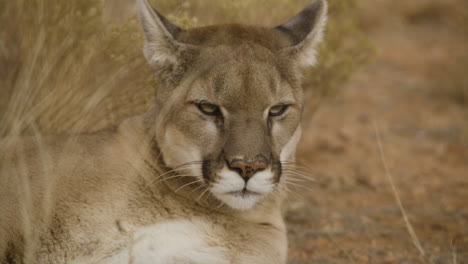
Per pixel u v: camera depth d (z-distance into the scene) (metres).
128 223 9.43
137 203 9.62
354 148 20.11
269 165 9.61
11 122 11.01
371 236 13.84
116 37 11.97
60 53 12.02
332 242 13.47
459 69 26.52
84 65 11.99
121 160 9.87
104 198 9.45
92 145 10.04
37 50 11.32
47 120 11.71
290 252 12.87
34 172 9.57
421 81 27.45
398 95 25.73
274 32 10.96
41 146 9.67
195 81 9.78
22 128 10.91
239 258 9.72
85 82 12.14
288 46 10.64
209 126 9.73
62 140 10.23
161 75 10.28
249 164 9.38
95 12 12.34
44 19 12.15
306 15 11.38
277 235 10.38
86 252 9.20
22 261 9.11
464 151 20.03
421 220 14.85
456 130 21.84
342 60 16.53
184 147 9.85
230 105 9.64
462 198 16.41
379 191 16.92
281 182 10.55
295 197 15.80
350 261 12.48
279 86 9.97
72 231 9.20
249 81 9.70
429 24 36.28
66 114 11.89
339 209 15.50
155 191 9.76
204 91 9.68
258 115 9.71
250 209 10.31
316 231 14.05
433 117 23.30
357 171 18.19
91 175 9.60
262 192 9.70
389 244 13.43
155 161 10.05
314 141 20.31
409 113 23.72
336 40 16.41
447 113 23.77
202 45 10.28
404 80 27.59
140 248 9.32
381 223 14.62
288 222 14.60
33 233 9.06
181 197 9.94
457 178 17.89
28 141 10.24
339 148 19.84
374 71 28.70
